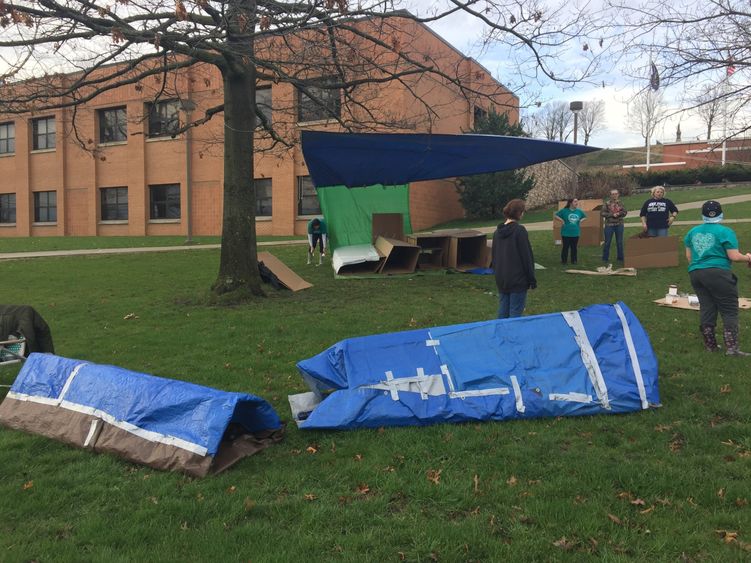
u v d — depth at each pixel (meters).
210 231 29.08
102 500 3.48
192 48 8.76
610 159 57.25
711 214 6.13
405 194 15.29
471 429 4.38
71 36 8.19
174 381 4.27
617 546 2.89
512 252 6.25
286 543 2.98
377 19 9.38
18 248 22.58
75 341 7.58
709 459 3.79
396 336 4.92
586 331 4.95
